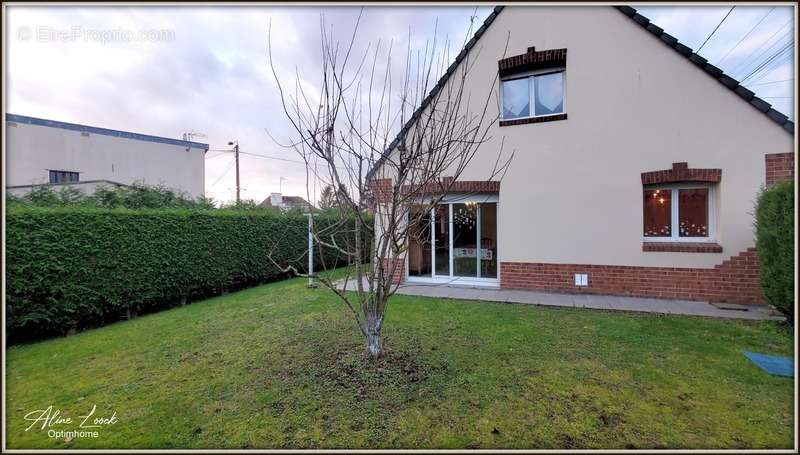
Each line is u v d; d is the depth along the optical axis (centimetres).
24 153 1582
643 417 286
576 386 339
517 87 802
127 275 679
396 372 373
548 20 754
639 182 698
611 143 716
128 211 697
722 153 646
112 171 1878
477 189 816
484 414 295
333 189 404
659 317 564
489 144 809
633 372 367
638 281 701
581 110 737
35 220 555
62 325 587
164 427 290
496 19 794
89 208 645
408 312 613
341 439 267
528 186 782
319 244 439
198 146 2278
